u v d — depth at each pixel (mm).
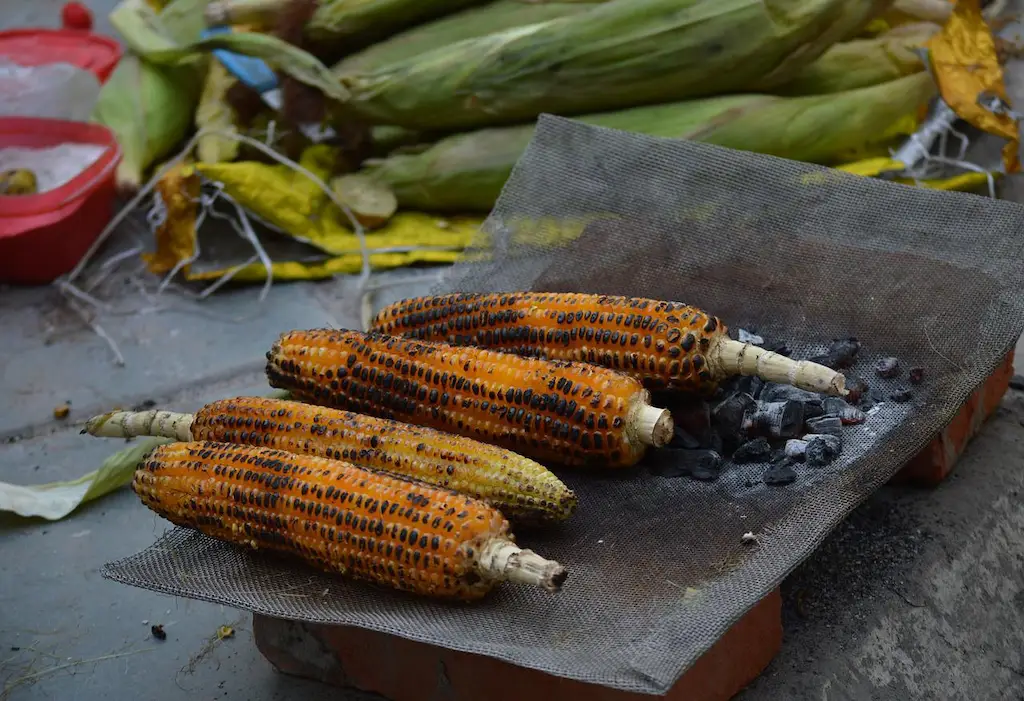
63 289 1318
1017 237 928
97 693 958
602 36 1272
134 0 1456
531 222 1053
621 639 816
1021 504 966
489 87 1299
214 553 900
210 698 947
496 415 908
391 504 852
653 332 908
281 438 916
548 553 872
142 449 1088
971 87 1271
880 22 1402
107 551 1055
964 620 918
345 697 934
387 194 1334
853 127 1287
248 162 1314
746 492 885
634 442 892
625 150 1041
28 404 1199
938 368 914
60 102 1446
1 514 1083
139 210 1449
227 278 1300
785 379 889
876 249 959
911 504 962
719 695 870
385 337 944
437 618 840
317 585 873
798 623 910
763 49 1268
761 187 999
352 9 1367
